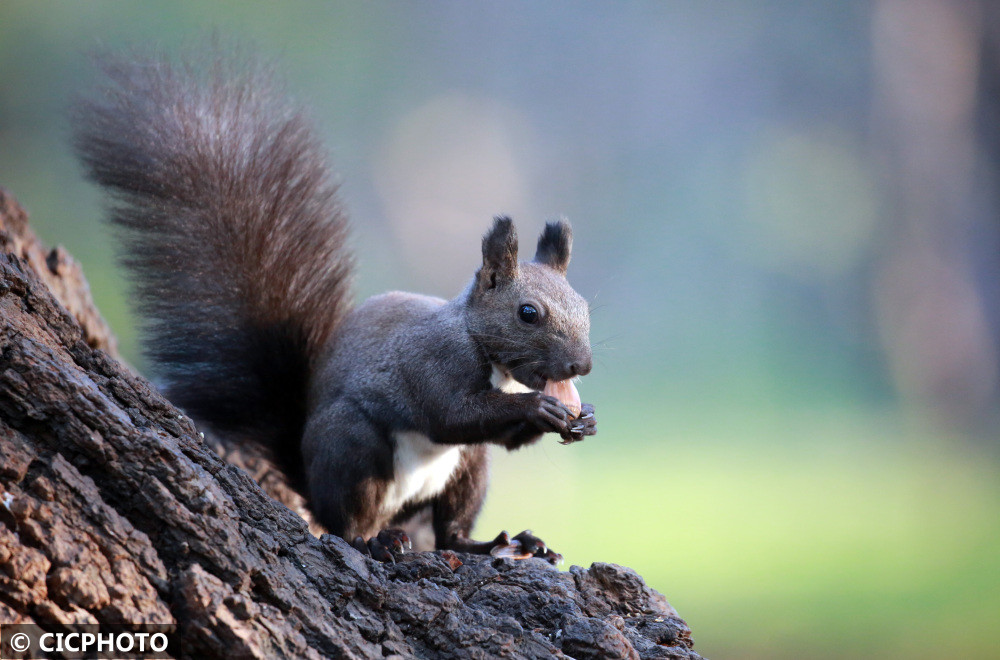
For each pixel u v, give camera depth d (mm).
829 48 35562
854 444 24906
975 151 33656
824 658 12195
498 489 18375
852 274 34188
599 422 26125
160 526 3635
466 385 5648
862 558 15906
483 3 36688
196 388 6156
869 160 34906
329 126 34562
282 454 6219
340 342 5906
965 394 31875
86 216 25516
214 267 6168
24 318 3996
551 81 36906
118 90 6078
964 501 19672
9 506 3373
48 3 27141
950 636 12523
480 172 36281
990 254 32812
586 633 4273
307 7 33500
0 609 3209
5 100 26453
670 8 36500
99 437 3627
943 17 33438
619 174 36594
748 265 35062
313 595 3871
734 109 36500
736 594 14141
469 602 4531
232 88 6281
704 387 30422
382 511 5734
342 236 6438
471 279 5922
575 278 34406
